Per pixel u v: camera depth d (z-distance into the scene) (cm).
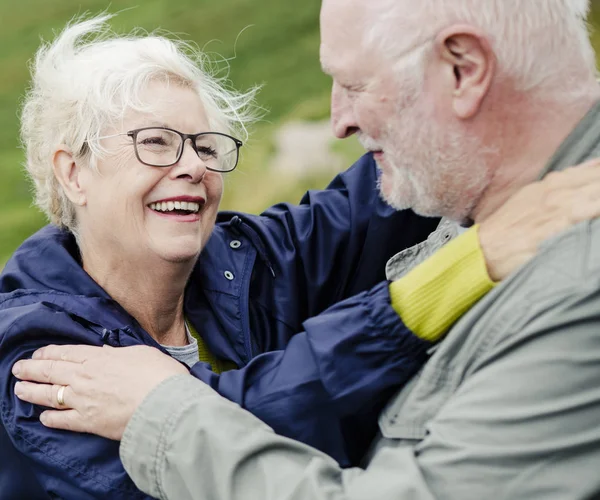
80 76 202
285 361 176
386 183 173
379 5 159
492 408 142
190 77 209
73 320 198
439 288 162
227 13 598
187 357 215
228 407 161
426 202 169
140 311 212
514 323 146
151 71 203
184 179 201
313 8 601
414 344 165
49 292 204
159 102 201
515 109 158
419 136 161
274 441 157
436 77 158
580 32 160
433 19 155
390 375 167
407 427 163
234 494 153
